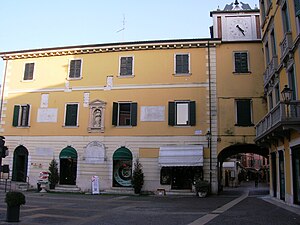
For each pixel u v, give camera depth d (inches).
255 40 994.1
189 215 522.0
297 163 628.1
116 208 625.9
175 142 967.0
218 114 966.4
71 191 995.9
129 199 815.7
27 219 474.6
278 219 467.5
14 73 1136.2
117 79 1039.0
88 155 1011.3
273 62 762.8
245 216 502.0
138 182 942.4
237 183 1881.2
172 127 976.3
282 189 748.0
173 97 995.3
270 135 715.4
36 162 1051.9
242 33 1020.5
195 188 915.4
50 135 1055.0
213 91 980.6
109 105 1028.5
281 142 732.0
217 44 1003.3
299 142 592.1
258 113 951.6
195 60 1007.6
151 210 593.9
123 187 981.2
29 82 1112.8
